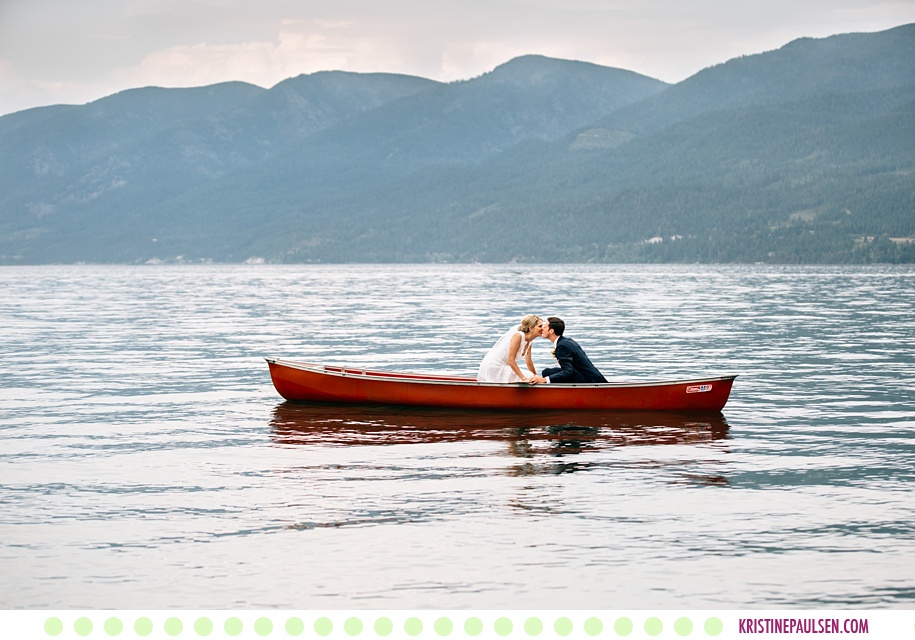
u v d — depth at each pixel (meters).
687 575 7.86
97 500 10.23
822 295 68.19
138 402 17.72
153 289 94.38
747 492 10.50
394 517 9.48
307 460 12.29
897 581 7.74
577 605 7.25
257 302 62.09
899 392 18.77
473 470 11.63
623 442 13.45
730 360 24.84
